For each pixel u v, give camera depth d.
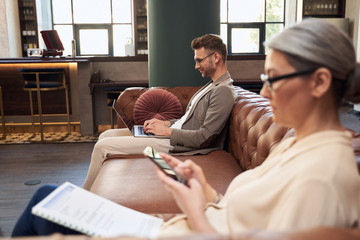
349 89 0.78
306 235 0.57
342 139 0.78
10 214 2.94
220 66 2.60
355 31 7.59
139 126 2.99
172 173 1.16
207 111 2.50
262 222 0.81
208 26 3.60
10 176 3.94
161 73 3.73
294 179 0.75
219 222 1.00
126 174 2.14
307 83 0.78
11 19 7.42
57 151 4.99
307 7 8.01
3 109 5.96
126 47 7.57
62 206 1.04
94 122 6.19
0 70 6.01
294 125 0.84
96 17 8.42
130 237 0.60
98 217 1.04
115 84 5.95
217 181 1.99
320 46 0.75
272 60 0.81
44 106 6.20
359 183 0.73
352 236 0.58
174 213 1.69
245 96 2.56
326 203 0.69
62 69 5.58
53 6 8.34
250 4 8.45
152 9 3.68
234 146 2.45
